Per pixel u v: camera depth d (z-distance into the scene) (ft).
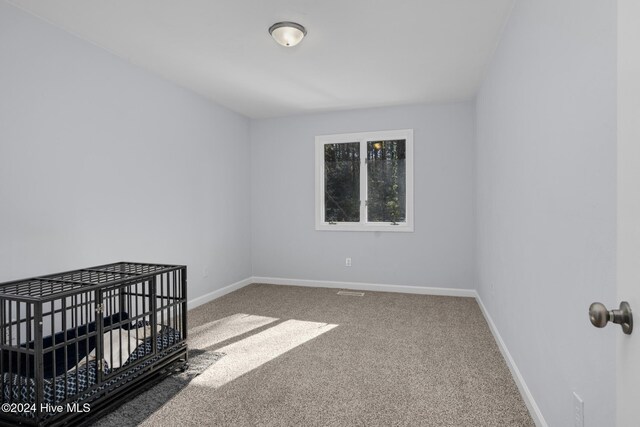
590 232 4.11
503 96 8.65
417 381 7.47
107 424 5.95
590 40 4.07
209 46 9.55
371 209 15.80
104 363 6.25
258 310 12.61
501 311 9.04
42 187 8.08
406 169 15.17
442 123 14.70
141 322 9.04
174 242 12.14
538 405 5.98
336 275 16.15
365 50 9.83
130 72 10.46
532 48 6.24
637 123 2.39
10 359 5.53
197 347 9.29
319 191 16.26
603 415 3.82
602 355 3.83
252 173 17.22
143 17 8.11
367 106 15.23
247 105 14.93
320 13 7.97
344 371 7.92
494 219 9.95
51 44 8.29
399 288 15.29
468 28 8.62
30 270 7.83
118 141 10.04
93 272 7.56
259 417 6.17
